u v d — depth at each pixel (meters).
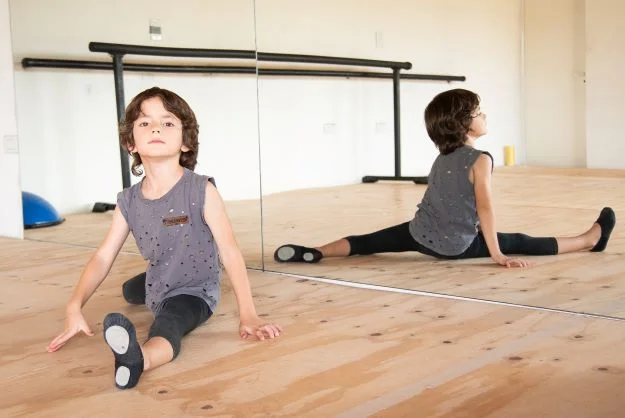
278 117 3.22
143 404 1.58
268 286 2.68
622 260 2.27
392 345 1.91
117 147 3.85
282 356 1.85
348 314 2.24
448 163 2.63
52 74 3.96
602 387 1.57
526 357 1.77
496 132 2.51
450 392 1.57
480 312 2.21
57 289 2.71
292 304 2.39
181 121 2.01
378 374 1.70
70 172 4.00
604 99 2.28
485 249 2.56
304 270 2.95
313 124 3.10
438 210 2.66
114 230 2.08
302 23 3.10
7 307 2.46
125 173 3.85
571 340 1.90
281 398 1.58
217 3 3.38
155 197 2.02
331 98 3.03
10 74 4.07
